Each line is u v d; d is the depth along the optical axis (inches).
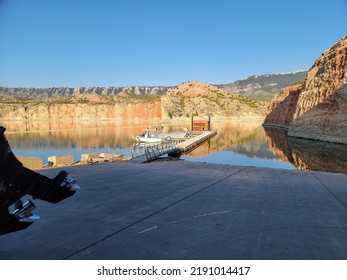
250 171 610.5
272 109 5876.0
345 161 1322.6
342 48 2425.0
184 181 463.8
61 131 4065.0
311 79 3009.4
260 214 280.1
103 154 1125.7
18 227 140.9
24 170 138.3
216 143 2327.8
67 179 153.2
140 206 305.3
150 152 1136.2
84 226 240.7
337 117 2180.1
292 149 1839.3
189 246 201.3
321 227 244.4
